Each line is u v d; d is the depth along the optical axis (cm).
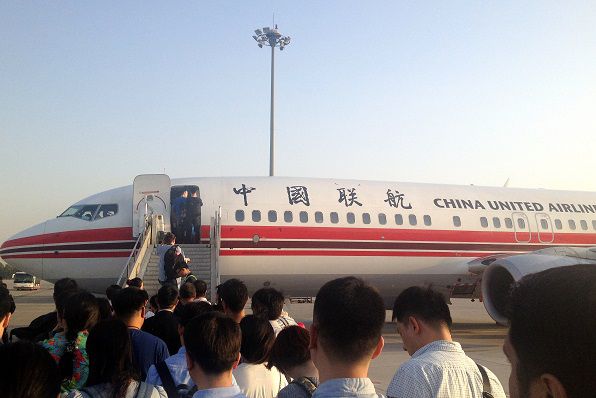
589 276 133
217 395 298
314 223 1808
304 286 1839
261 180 1894
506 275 1565
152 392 340
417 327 360
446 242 1930
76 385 432
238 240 1742
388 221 1884
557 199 2183
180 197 1762
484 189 2142
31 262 1761
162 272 1174
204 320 305
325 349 247
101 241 1741
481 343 1617
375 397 239
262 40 4047
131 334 493
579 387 126
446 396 319
